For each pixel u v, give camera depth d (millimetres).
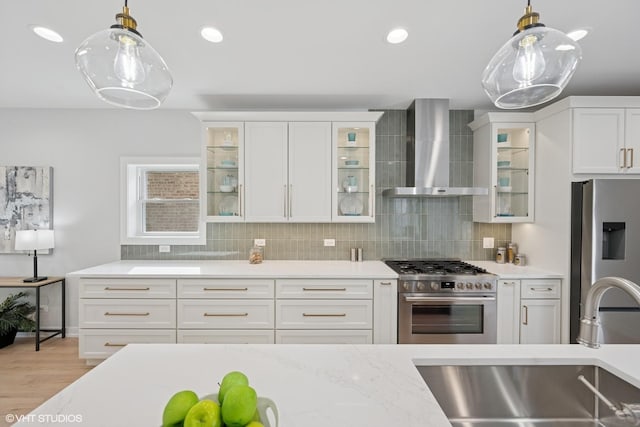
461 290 2400
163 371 944
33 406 2062
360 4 1721
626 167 2254
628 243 2117
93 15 1802
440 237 3092
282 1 1700
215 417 539
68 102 2916
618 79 2438
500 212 2805
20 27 1907
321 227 3090
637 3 1678
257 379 903
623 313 2121
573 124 2285
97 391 829
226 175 2889
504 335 2400
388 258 3088
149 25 1870
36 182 3037
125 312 2428
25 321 2859
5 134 3041
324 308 2436
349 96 2758
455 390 1044
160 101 1124
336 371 956
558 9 1722
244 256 3086
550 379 1053
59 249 3082
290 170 2746
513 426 1027
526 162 2725
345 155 2896
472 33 1943
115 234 3082
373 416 737
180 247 3082
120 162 3064
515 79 1020
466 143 3076
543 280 2398
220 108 3045
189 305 2428
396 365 997
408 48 2092
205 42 2029
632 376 918
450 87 2598
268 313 2432
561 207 2373
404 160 3066
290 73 2381
